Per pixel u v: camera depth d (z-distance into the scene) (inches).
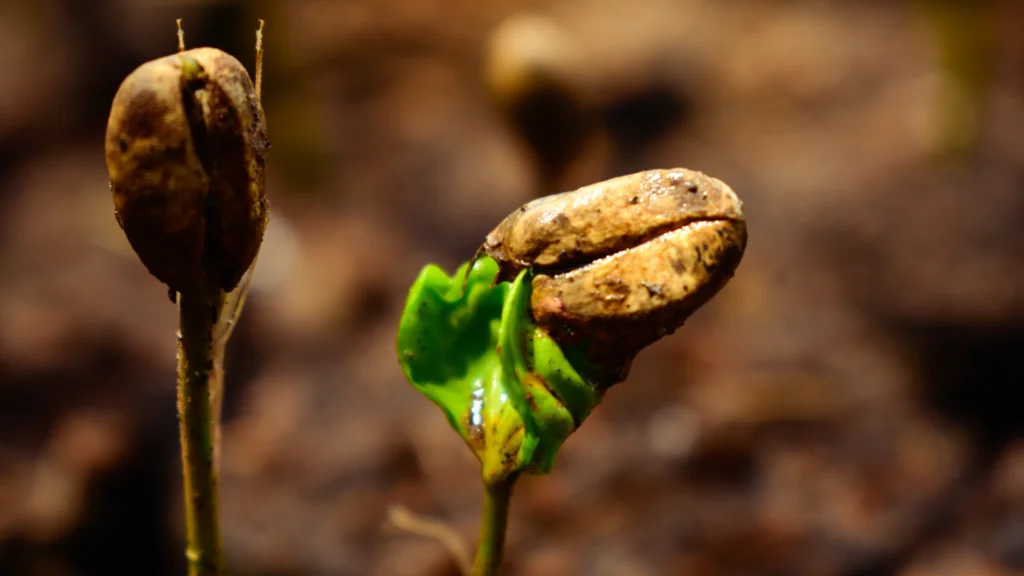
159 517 12.1
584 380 4.7
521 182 16.2
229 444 12.2
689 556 10.3
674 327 4.7
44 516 12.0
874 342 13.3
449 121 18.2
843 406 12.2
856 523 10.7
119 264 15.7
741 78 18.6
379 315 14.4
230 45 18.1
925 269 14.2
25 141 19.1
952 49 16.5
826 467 11.4
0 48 21.1
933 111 17.0
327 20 21.2
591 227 4.7
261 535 10.9
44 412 13.2
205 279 4.7
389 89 19.3
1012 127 16.8
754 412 12.0
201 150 4.5
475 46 20.2
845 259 14.7
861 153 16.6
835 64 18.9
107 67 20.4
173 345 14.1
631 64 18.6
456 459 11.7
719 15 20.3
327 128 18.3
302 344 13.9
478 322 5.0
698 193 4.6
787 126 17.5
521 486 10.9
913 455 11.6
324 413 12.6
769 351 13.1
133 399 13.2
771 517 10.8
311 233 16.0
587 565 10.2
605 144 17.1
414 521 6.5
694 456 11.4
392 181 16.9
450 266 15.0
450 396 4.9
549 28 10.3
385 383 13.0
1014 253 14.1
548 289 4.7
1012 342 13.0
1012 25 19.4
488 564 5.0
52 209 17.2
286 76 17.4
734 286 14.3
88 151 18.9
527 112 9.9
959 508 10.9
